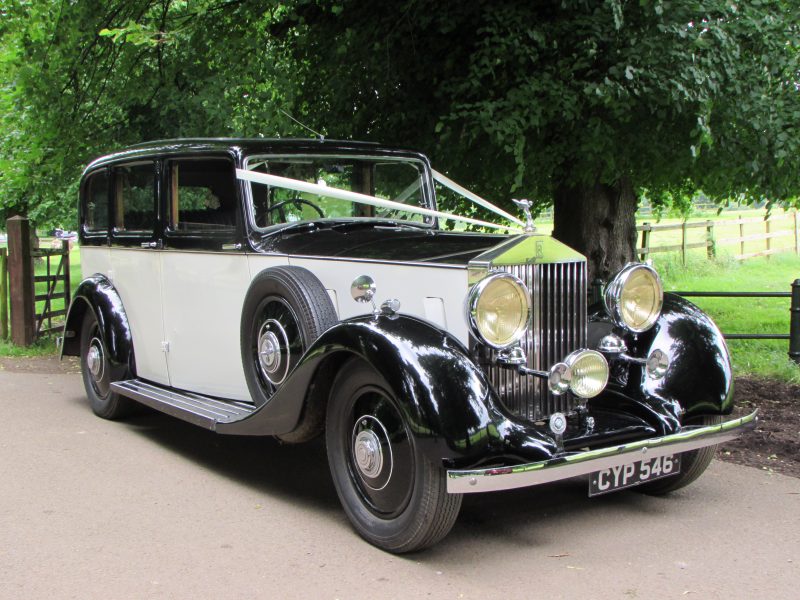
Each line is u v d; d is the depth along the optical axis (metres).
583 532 3.65
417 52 6.80
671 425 3.59
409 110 6.97
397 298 3.76
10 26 7.98
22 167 8.65
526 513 3.91
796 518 3.80
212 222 4.65
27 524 3.76
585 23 5.88
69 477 4.48
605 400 3.86
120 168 5.46
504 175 6.58
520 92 5.91
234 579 3.16
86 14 7.90
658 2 5.39
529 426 3.23
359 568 3.26
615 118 6.16
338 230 4.64
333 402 3.64
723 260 14.89
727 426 3.69
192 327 4.86
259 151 4.52
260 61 7.21
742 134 6.36
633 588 3.06
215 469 4.65
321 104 7.57
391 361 3.18
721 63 5.86
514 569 3.24
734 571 3.21
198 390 4.91
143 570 3.25
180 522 3.79
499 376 3.52
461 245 3.88
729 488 4.24
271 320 4.05
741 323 9.38
